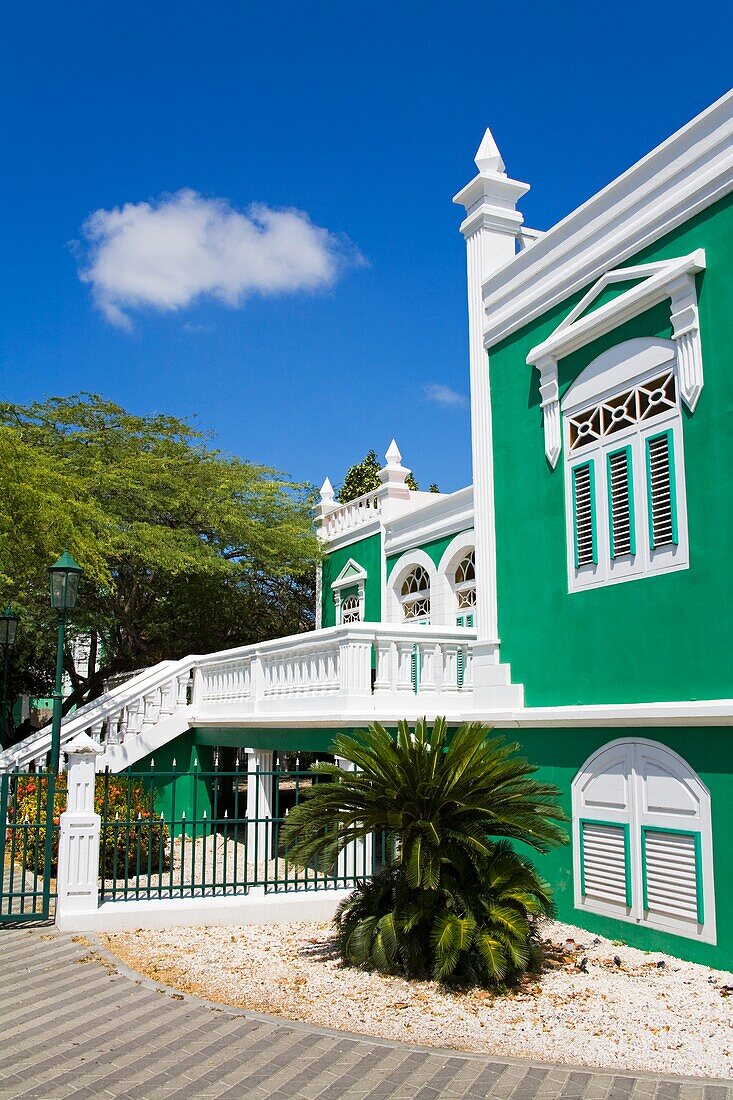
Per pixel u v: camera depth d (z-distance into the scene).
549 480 10.14
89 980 7.07
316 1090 5.05
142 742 15.38
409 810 7.29
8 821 12.35
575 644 9.57
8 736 21.09
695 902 7.79
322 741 11.75
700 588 8.04
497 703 10.54
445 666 11.64
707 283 8.11
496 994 6.77
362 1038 5.84
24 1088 5.10
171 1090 5.06
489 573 10.99
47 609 18.55
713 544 7.93
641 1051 5.68
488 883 7.25
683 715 7.86
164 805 15.77
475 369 11.52
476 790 7.38
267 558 20.34
